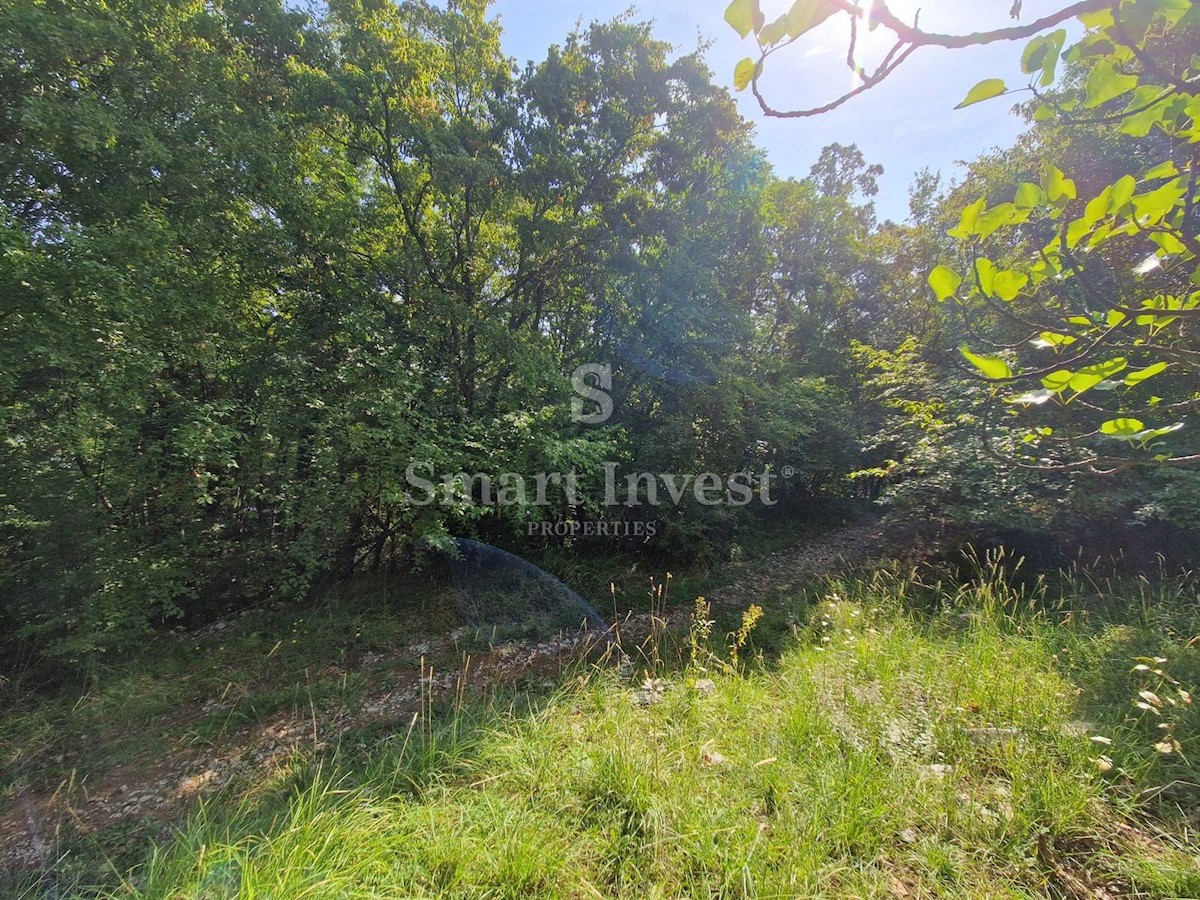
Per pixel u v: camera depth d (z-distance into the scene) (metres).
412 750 2.98
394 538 6.33
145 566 4.79
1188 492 3.74
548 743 2.82
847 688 3.14
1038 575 4.77
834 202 11.62
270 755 3.53
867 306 12.65
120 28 3.98
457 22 6.32
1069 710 2.70
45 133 3.55
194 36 4.82
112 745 3.65
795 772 2.46
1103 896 1.77
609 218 7.48
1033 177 5.70
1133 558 4.57
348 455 5.20
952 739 2.54
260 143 4.85
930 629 3.91
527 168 6.69
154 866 2.11
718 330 7.84
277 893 1.75
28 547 4.48
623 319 7.78
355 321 5.46
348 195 6.14
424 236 6.74
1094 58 0.88
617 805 2.32
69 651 4.29
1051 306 2.32
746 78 0.86
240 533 5.78
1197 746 2.31
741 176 8.26
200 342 4.61
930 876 1.90
